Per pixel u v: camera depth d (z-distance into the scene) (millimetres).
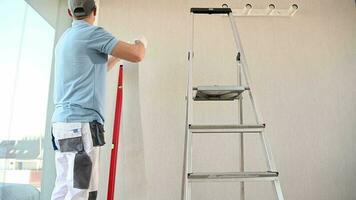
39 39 1656
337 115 2176
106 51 1420
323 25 2311
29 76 1557
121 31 2189
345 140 2141
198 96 1769
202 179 1262
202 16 2256
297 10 2309
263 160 2070
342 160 2111
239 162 2053
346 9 2348
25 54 1521
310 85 2209
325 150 2117
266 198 2018
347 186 2074
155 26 2215
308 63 2242
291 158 2088
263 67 2207
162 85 2135
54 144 1345
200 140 2072
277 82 2193
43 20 1702
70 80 1367
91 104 1351
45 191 1695
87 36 1406
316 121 2156
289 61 2234
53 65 1792
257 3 2293
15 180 1445
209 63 2182
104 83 1470
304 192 2047
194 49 2193
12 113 1419
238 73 1930
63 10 1956
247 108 2133
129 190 1963
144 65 2148
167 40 2199
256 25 2273
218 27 2244
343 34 2307
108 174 1976
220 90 1566
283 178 2057
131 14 2225
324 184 2066
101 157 1994
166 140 2059
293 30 2287
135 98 2072
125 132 2020
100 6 2219
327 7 2342
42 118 1680
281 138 2111
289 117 2148
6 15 1376
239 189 2020
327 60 2256
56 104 1378
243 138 2037
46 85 1722
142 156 2006
